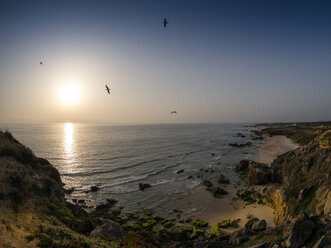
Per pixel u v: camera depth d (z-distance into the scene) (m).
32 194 17.00
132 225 29.12
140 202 37.94
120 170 59.19
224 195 40.34
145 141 130.62
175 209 34.66
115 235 17.02
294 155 42.09
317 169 26.05
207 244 22.06
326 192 19.56
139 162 69.12
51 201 18.19
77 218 18.39
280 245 15.12
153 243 18.30
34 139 127.00
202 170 60.34
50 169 23.61
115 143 116.50
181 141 135.12
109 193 42.31
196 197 39.84
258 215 29.48
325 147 29.22
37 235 11.15
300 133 127.38
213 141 137.75
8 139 22.80
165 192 42.84
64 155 77.12
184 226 28.31
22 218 13.06
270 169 46.50
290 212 23.12
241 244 20.05
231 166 65.56
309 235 15.16
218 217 31.11
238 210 32.88
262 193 37.56
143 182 49.38
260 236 20.44
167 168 62.84
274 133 167.00
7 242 9.72
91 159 71.62
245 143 123.69
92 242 13.10
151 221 30.16
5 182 15.79
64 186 45.81
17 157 20.31
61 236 12.36
